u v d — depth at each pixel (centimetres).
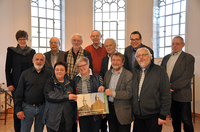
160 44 597
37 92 235
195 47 463
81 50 297
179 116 281
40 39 597
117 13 648
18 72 290
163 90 207
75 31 624
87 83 231
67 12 612
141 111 210
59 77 217
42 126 248
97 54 338
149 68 214
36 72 242
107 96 239
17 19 532
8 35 517
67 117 218
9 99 511
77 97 218
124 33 648
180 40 278
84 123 229
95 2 655
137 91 217
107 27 657
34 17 582
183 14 534
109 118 236
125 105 223
